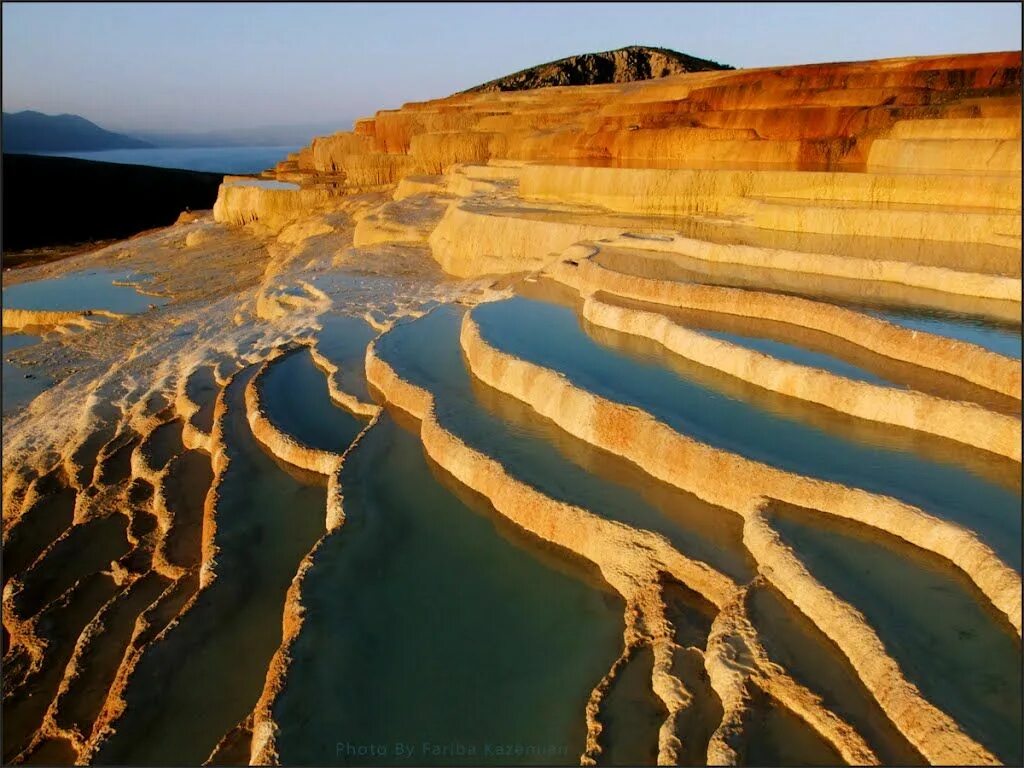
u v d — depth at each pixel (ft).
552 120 86.22
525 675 19.13
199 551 28.30
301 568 23.47
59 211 150.71
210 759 18.25
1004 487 19.83
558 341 32.96
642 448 24.88
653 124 65.10
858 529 19.52
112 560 29.81
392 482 27.68
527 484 24.63
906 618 16.38
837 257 35.27
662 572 20.68
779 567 18.56
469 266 50.96
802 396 25.95
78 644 24.48
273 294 53.47
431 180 81.30
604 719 16.92
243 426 35.29
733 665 16.46
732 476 21.99
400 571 23.11
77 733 21.33
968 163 45.21
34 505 35.12
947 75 56.08
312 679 19.22
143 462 35.58
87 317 66.90
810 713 15.05
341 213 85.92
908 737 14.17
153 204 165.68
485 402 30.63
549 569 22.79
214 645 22.50
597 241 44.52
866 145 50.11
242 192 103.40
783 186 45.93
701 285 33.78
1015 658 15.24
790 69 67.82
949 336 26.18
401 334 39.29
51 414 45.55
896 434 23.08
